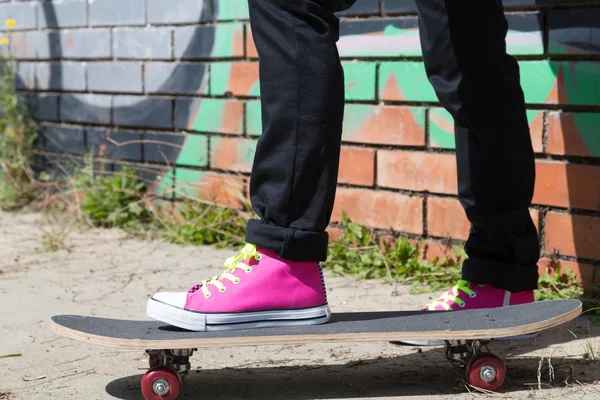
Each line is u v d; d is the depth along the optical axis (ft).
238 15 13.67
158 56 15.02
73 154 16.88
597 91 9.79
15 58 17.84
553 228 10.37
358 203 12.43
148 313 6.94
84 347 8.64
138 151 15.62
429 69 7.95
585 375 7.30
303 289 6.94
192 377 7.55
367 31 11.99
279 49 6.68
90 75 16.29
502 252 7.98
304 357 8.13
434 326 6.71
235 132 14.01
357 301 10.18
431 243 11.60
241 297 6.84
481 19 7.48
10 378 7.69
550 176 10.33
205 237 13.89
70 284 11.31
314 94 6.64
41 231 14.89
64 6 16.60
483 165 7.89
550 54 10.15
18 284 11.34
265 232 6.83
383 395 6.95
